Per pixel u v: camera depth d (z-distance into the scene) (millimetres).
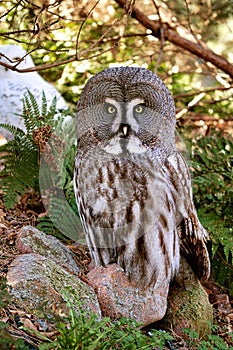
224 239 6418
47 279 4848
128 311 5160
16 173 6398
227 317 6191
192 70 10320
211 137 7527
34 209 6691
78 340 4062
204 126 9641
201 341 5203
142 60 10539
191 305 5641
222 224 6609
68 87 10430
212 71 9523
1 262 5242
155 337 4453
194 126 9539
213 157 7105
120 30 9820
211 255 6719
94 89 5109
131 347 4246
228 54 10531
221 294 6598
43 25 6340
